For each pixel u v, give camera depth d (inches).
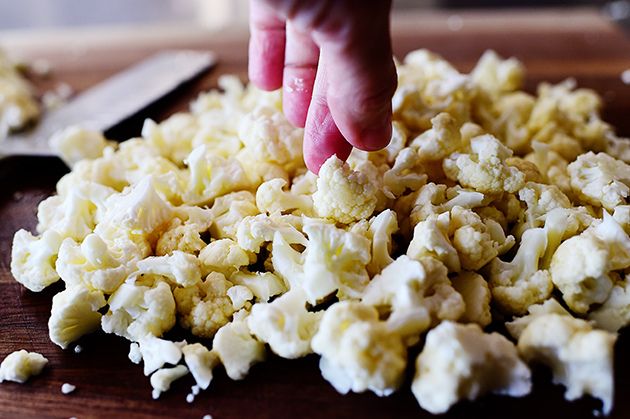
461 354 5.9
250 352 6.7
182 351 6.8
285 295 6.9
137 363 7.0
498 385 6.3
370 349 6.0
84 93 13.3
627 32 16.6
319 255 6.8
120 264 7.2
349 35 5.8
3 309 7.8
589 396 6.3
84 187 8.2
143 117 11.8
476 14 18.0
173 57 15.0
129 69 14.9
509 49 15.3
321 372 6.7
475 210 7.7
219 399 6.6
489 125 9.5
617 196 7.6
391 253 7.4
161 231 7.8
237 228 7.5
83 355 7.1
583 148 9.7
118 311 7.1
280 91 9.1
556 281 6.9
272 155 8.2
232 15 22.0
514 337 6.7
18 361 6.8
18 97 11.5
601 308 6.9
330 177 7.1
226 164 8.3
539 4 21.6
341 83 6.2
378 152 8.1
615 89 12.6
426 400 6.1
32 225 9.3
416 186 7.8
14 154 10.4
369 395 6.5
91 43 16.7
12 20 22.0
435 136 7.9
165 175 8.3
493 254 7.0
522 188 7.7
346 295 6.8
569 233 7.3
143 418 6.4
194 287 7.2
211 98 11.4
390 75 6.2
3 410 6.6
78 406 6.6
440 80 9.7
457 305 6.5
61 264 7.3
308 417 6.4
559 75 13.5
